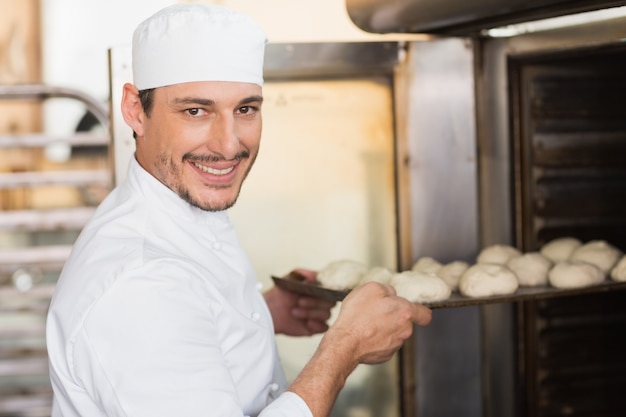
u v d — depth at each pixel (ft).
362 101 6.88
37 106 20.71
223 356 4.41
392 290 4.91
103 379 4.00
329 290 5.59
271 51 6.62
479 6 5.98
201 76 4.23
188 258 4.49
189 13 4.25
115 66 6.20
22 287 13.87
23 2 20.29
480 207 7.25
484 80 7.06
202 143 4.33
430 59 6.95
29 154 19.74
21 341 15.03
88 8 20.56
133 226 4.49
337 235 6.97
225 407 4.03
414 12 6.51
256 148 4.57
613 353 7.58
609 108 7.27
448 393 7.20
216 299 4.42
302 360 6.97
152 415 3.95
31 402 12.97
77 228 13.25
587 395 7.53
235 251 4.87
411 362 7.10
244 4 9.48
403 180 7.00
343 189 6.94
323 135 6.86
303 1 9.27
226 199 4.46
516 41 6.70
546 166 7.06
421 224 7.09
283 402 4.13
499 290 5.76
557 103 7.03
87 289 4.12
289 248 6.91
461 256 7.18
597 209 7.34
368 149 6.94
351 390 7.11
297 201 6.88
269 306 6.23
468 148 7.12
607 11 5.79
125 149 6.26
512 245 7.06
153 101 4.39
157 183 4.56
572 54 6.18
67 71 20.70
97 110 12.14
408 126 6.97
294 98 6.78
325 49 6.70
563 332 7.40
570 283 5.88
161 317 4.02
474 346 7.23
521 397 7.22
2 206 18.45
